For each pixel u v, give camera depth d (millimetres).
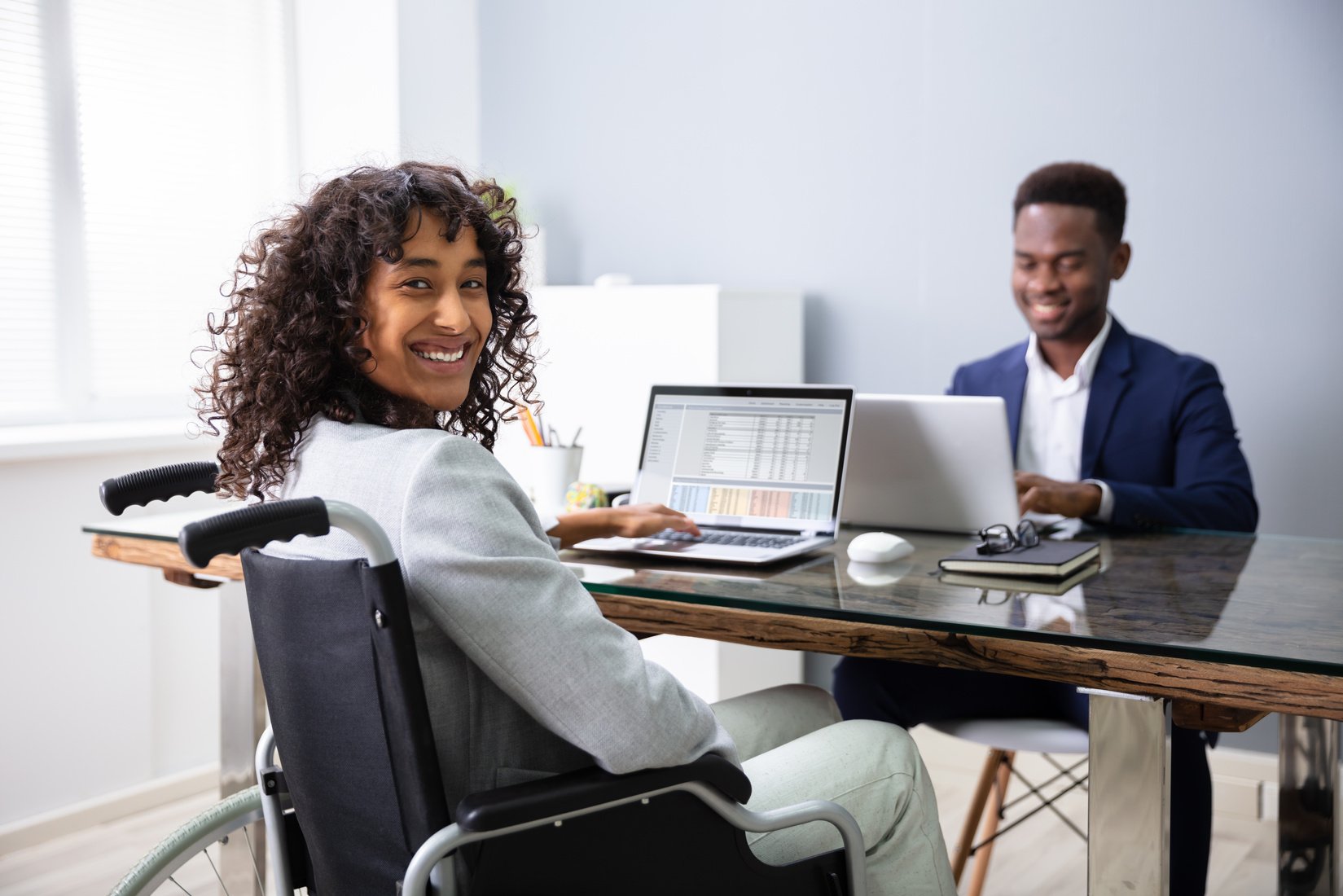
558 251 3754
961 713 2094
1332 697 1196
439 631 1145
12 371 3012
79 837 2818
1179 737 1946
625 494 2203
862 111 3252
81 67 3139
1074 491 2143
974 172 3115
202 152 3424
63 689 2861
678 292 3090
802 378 3383
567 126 3697
